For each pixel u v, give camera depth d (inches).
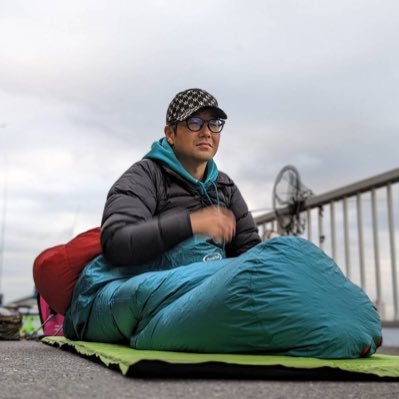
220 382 65.0
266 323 74.6
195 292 80.0
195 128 110.0
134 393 56.2
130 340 94.3
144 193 104.3
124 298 93.1
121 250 95.1
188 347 78.8
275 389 60.9
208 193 114.4
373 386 65.4
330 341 75.1
